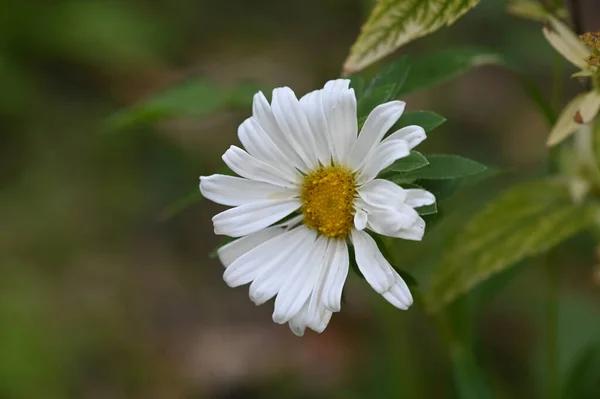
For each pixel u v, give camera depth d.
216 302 0.75
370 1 0.52
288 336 0.72
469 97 0.84
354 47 0.45
